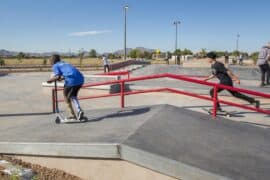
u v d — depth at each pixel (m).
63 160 4.61
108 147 4.32
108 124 5.56
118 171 4.35
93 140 4.55
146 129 5.01
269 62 12.17
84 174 4.52
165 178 4.03
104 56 22.05
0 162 4.64
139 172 4.22
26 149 4.80
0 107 9.37
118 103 9.77
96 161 4.44
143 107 6.79
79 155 4.47
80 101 10.21
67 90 5.89
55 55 5.94
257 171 3.85
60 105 9.70
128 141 4.41
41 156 4.74
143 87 11.48
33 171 4.50
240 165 4.00
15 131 5.65
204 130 5.26
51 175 4.46
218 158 4.16
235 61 41.75
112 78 12.86
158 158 4.01
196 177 3.82
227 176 3.68
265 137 5.23
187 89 10.55
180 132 5.04
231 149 4.53
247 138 5.08
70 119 5.93
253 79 14.09
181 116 5.93
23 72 25.95
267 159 4.25
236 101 9.59
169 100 9.95
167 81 13.89
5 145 4.94
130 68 21.23
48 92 12.41
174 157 4.04
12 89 13.30
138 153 4.14
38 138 4.99
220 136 5.05
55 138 4.89
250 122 7.11
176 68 18.66
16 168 4.44
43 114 8.37
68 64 5.92
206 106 8.89
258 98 9.64
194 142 4.65
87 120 5.98
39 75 21.30
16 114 8.40
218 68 7.21
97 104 9.70
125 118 5.90
